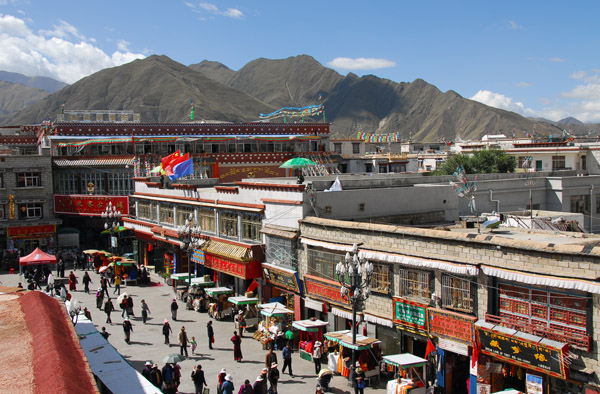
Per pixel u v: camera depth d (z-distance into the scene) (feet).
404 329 78.95
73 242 202.39
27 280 147.13
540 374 62.64
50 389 28.66
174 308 112.37
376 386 77.77
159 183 160.86
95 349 69.21
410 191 110.52
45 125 244.42
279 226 105.50
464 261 69.26
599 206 150.92
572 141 283.18
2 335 39.06
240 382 78.54
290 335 93.15
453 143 406.82
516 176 158.10
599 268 57.00
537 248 62.49
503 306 66.85
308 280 96.89
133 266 148.05
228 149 237.04
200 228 129.39
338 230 91.30
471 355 69.41
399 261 77.66
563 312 60.70
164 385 72.02
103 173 203.21
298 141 252.42
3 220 192.65
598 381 57.31
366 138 303.07
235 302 103.50
